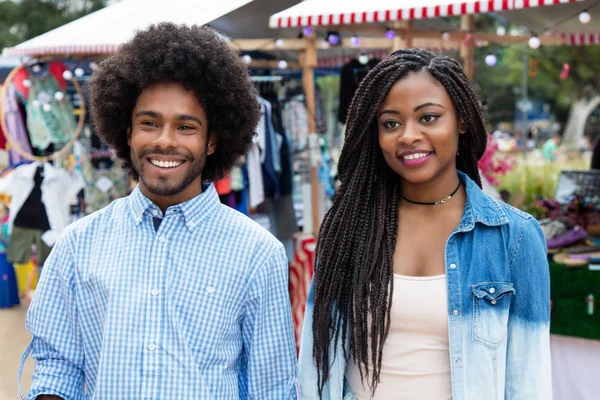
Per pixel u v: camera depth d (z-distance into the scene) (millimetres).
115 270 1683
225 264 1724
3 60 7855
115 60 1835
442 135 1707
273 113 5508
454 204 1829
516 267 1719
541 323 1704
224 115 1883
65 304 1732
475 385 1718
